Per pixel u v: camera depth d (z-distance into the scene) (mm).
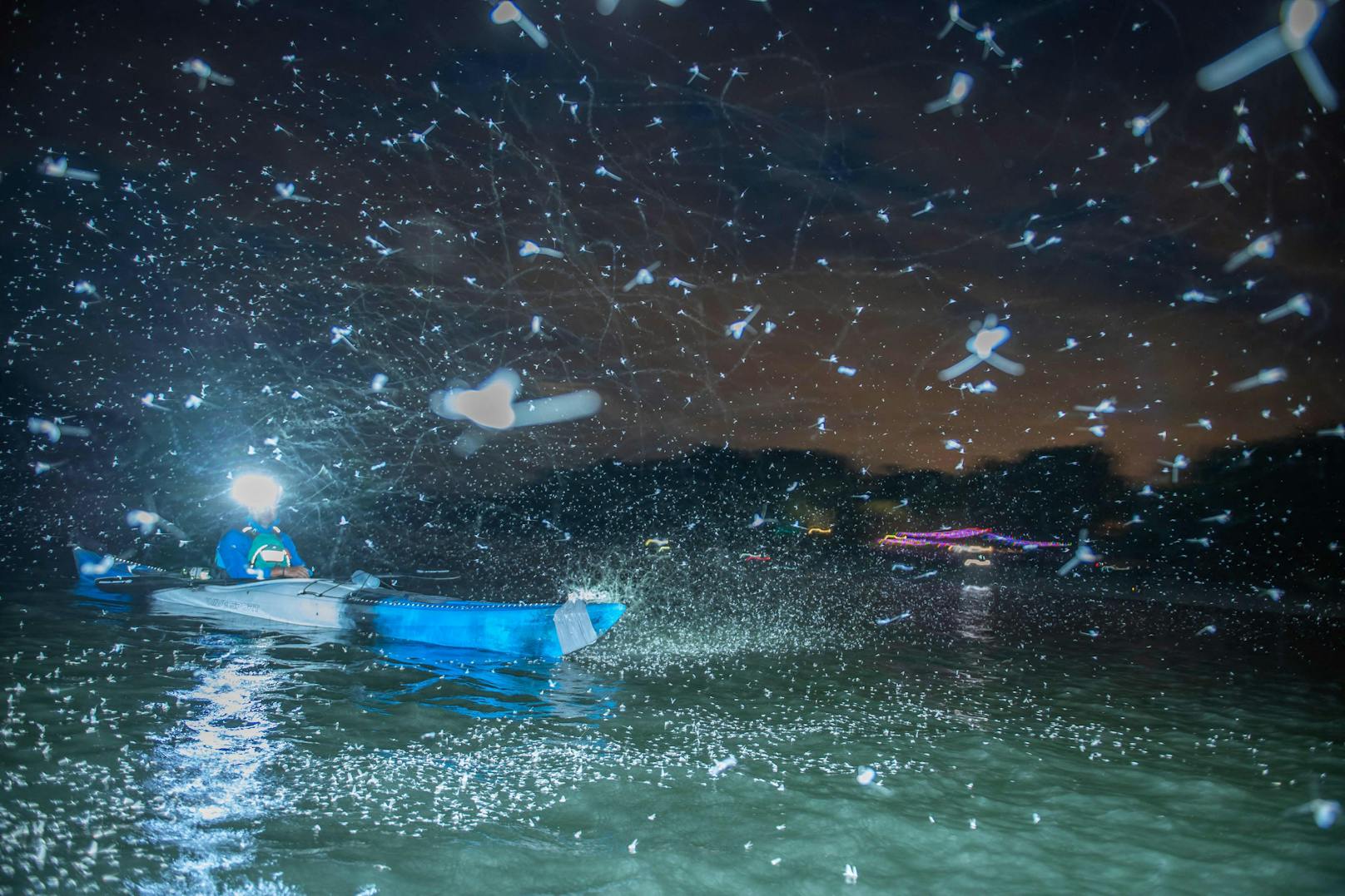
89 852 3500
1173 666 9945
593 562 21859
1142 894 3732
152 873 3373
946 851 4102
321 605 9578
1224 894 3758
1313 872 3990
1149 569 23266
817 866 3844
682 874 3658
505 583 16078
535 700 6742
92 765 4492
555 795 4555
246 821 3938
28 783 4168
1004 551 26656
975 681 8500
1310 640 12859
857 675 8531
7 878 3234
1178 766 5750
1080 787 5203
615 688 7359
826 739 6023
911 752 5789
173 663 7129
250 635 8711
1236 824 4637
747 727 6234
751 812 4461
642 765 5145
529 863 3686
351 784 4527
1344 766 5828
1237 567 22312
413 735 5531
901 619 13344
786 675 8352
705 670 8422
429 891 3371
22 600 9672
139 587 10750
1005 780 5293
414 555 20844
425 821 4082
